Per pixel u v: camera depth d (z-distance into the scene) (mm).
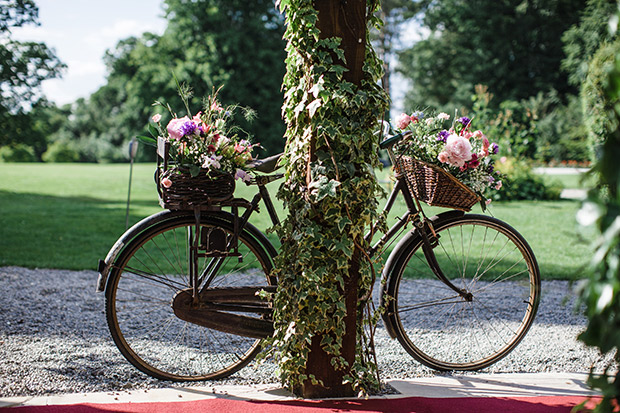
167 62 36906
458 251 6988
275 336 2963
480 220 3299
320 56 2672
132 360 3014
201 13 35469
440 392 2955
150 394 2861
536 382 3125
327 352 2828
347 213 2729
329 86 2648
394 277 3203
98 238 7695
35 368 3205
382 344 3850
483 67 34000
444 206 3127
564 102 32562
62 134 64188
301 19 2689
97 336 3863
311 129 2707
